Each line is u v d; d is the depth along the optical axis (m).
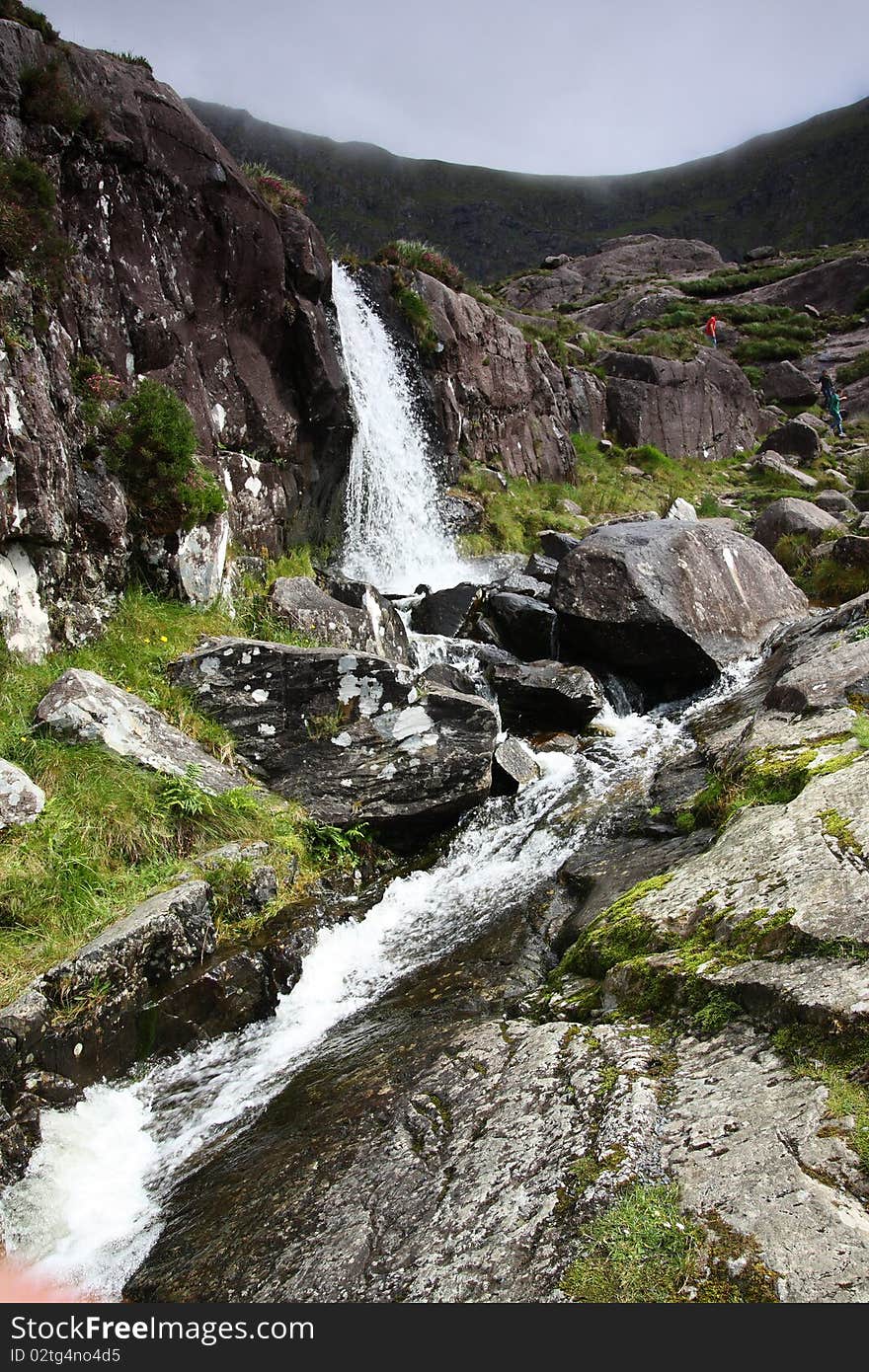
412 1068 4.25
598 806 7.20
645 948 4.32
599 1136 3.23
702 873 4.66
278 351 12.09
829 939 3.57
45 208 7.98
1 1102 4.12
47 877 5.24
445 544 15.38
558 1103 3.53
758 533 15.14
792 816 4.68
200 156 10.41
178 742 6.75
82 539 7.80
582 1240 2.87
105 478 8.11
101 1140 4.30
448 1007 4.92
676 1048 3.62
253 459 11.16
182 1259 3.52
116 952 4.71
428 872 6.94
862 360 34.22
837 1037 3.20
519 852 6.91
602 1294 2.67
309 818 6.90
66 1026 4.45
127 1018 4.71
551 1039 4.00
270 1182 3.75
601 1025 3.96
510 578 12.41
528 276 51.41
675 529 11.06
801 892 3.94
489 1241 3.00
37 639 7.16
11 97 8.09
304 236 12.47
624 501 19.80
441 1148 3.56
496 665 9.56
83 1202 4.02
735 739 7.14
